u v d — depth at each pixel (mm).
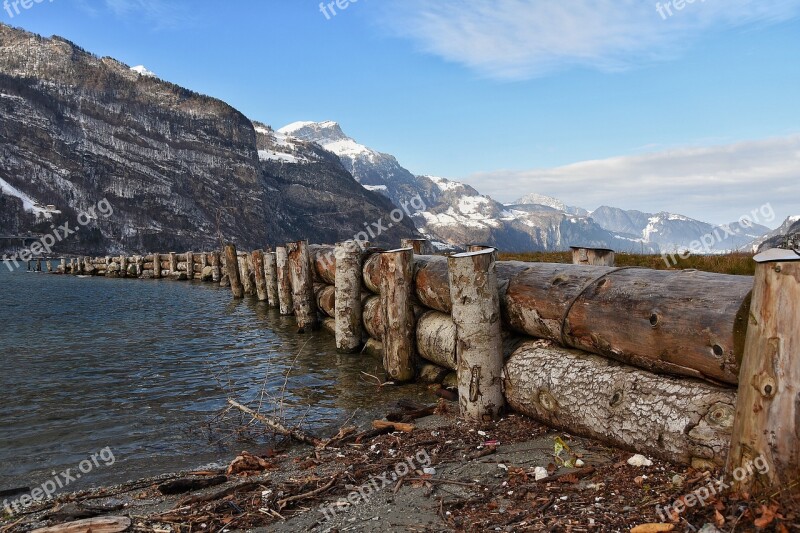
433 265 8805
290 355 11977
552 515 3717
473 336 6309
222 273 34656
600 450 4938
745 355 3455
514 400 6207
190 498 4660
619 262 13953
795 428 3182
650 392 4609
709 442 3967
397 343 8992
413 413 6961
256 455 6137
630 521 3486
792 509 3125
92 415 7895
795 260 3166
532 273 6625
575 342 5695
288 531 3916
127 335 15328
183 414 7902
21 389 9414
